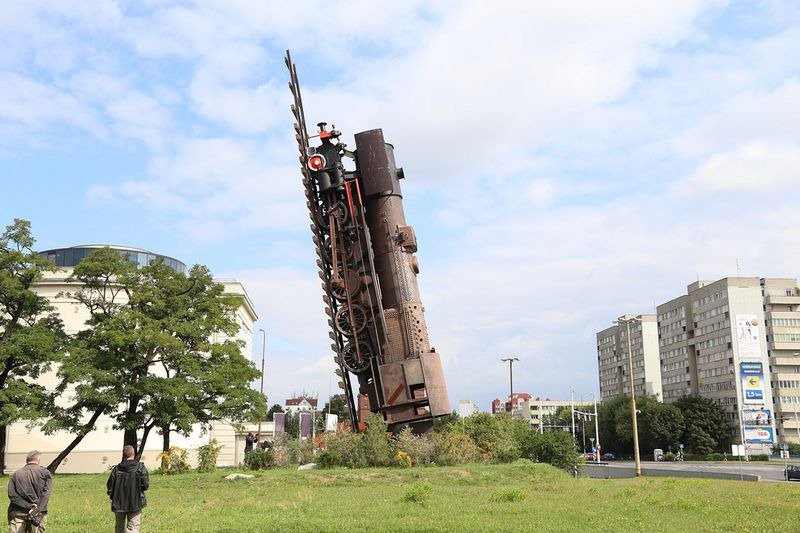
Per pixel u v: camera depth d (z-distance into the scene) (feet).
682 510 55.11
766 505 59.62
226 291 279.08
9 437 196.44
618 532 42.14
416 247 104.73
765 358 390.63
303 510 52.60
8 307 129.18
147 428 132.36
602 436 418.10
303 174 106.52
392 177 105.50
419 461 94.12
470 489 71.92
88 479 92.73
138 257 248.32
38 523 40.16
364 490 69.51
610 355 571.69
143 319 125.70
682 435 368.89
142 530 43.68
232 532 41.75
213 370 134.21
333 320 104.42
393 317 102.73
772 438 368.07
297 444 102.94
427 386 100.37
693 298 437.99
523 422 150.92
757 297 396.78
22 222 129.39
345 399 104.32
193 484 77.51
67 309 197.57
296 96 108.37
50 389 193.88
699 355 427.74
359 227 104.47
